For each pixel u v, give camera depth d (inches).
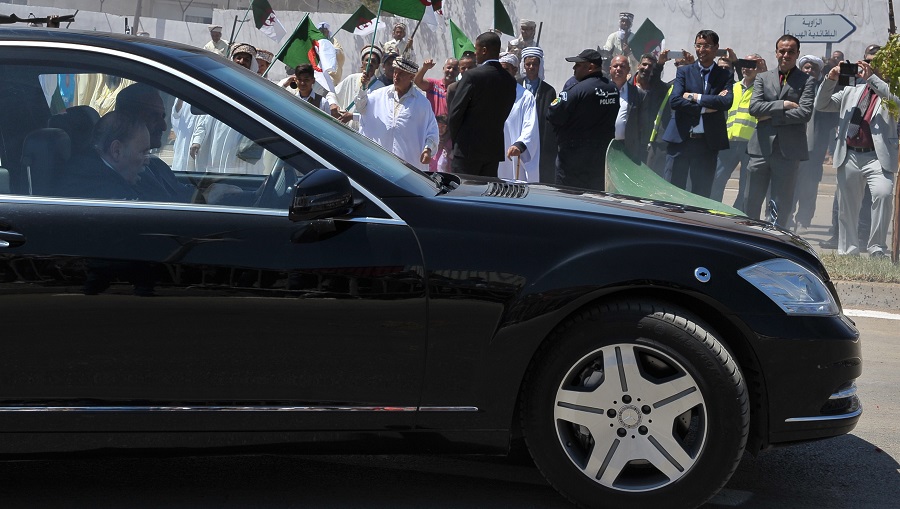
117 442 133.2
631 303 133.3
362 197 134.7
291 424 134.3
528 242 134.1
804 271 137.9
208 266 130.0
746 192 397.1
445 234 133.9
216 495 146.6
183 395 132.0
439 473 156.8
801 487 154.6
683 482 133.9
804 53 535.8
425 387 134.1
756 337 133.1
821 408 136.4
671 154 387.2
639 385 133.4
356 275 131.5
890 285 313.0
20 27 141.3
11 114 134.4
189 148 135.0
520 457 164.4
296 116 143.1
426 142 352.5
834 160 382.3
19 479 151.6
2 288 128.1
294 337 131.6
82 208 131.0
